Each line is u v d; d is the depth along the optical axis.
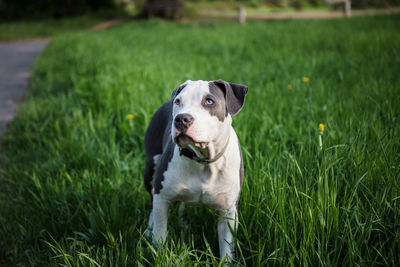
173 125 2.06
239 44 9.62
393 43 7.51
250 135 3.66
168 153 2.40
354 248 1.98
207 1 32.75
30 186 3.24
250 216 2.57
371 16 15.66
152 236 2.46
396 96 3.86
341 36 9.49
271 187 2.51
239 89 2.25
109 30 16.94
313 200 2.23
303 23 14.80
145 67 6.34
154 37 12.41
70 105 5.12
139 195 3.02
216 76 6.08
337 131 3.19
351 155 2.65
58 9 27.83
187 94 2.14
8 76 9.34
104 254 2.22
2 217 2.85
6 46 15.78
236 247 2.38
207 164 2.24
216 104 2.14
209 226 2.67
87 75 6.57
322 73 5.78
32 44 16.20
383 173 2.47
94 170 3.25
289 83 5.23
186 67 6.71
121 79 5.52
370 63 5.91
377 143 2.74
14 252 2.54
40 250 2.56
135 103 4.54
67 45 11.17
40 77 8.11
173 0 23.83
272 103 4.39
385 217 2.25
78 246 2.50
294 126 3.70
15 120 5.16
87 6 28.86
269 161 2.88
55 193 2.99
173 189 2.34
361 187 2.41
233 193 2.37
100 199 2.84
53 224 2.66
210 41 10.66
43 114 4.90
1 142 4.63
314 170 2.56
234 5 31.94
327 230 2.12
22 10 27.88
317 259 2.05
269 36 11.01
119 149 3.90
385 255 2.03
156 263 2.04
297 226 2.26
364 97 4.02
